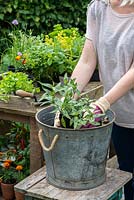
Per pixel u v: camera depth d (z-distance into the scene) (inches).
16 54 132.7
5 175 123.0
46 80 117.2
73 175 87.5
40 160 110.3
